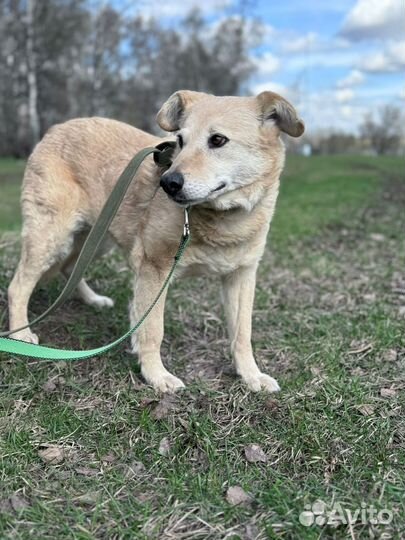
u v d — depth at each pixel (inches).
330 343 50.1
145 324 42.9
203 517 30.3
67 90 393.7
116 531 29.3
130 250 45.2
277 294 64.5
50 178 46.4
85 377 43.8
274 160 40.7
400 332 51.9
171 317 54.9
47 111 386.6
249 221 41.0
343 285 69.3
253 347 50.0
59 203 46.3
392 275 73.0
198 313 56.7
